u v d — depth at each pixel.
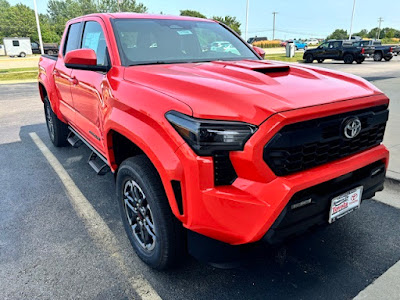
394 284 2.35
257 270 2.52
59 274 2.52
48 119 5.64
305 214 2.01
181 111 1.96
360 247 2.77
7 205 3.61
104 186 4.07
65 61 2.97
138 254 2.63
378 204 3.47
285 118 1.82
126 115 2.38
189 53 3.29
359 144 2.29
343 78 2.55
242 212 1.85
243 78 2.29
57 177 4.35
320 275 2.46
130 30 3.18
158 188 2.22
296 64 3.00
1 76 18.14
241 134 1.83
